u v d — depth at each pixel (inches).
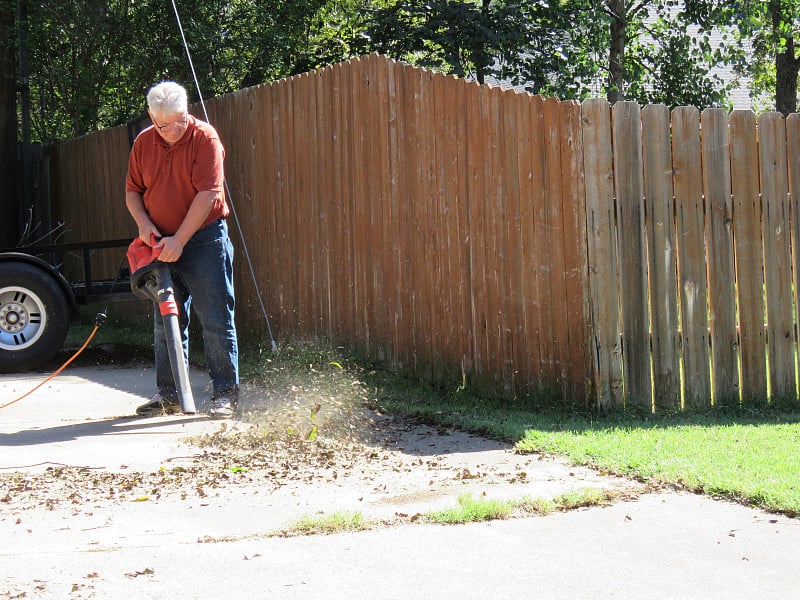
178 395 240.4
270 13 544.7
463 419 247.1
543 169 258.4
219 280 256.2
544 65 512.7
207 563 143.2
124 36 540.4
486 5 518.9
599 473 194.2
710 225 258.5
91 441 230.4
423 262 296.7
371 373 278.8
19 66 572.1
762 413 256.7
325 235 340.5
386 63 306.0
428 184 292.5
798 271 264.5
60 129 645.3
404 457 212.2
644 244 254.5
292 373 314.8
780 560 142.2
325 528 158.2
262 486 188.2
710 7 547.2
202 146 248.5
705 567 139.6
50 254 539.2
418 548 148.9
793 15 534.6
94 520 166.1
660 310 255.8
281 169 364.8
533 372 264.7
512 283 267.9
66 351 405.7
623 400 254.2
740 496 172.6
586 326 252.8
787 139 264.4
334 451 216.8
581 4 516.7
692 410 257.1
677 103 554.3
